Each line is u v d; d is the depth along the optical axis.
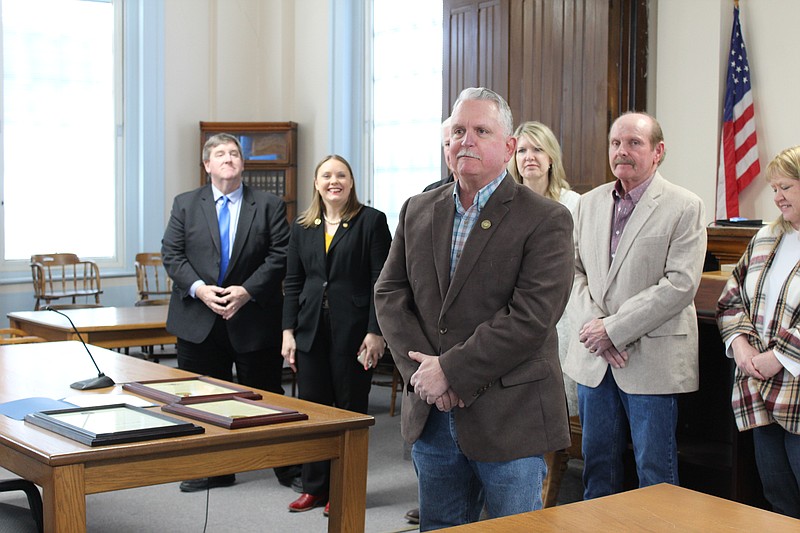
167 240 4.31
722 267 4.48
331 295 3.87
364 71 8.56
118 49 8.96
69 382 3.02
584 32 5.41
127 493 4.20
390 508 4.00
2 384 2.97
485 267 2.21
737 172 5.46
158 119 9.02
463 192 2.29
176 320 4.23
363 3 8.52
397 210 8.31
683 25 5.61
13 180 8.52
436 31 7.83
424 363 2.19
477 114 2.19
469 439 2.19
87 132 8.88
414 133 8.09
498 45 5.71
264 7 9.33
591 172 5.41
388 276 2.42
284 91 9.18
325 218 3.96
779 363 2.72
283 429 2.28
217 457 2.19
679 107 5.66
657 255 2.96
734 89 5.44
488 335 2.11
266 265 4.19
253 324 4.17
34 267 7.95
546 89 5.54
